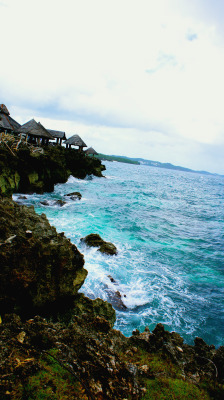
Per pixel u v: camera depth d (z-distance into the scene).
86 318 6.88
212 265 16.92
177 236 22.95
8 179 25.22
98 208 29.16
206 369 5.84
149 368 5.26
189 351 6.69
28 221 9.67
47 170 33.03
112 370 4.29
